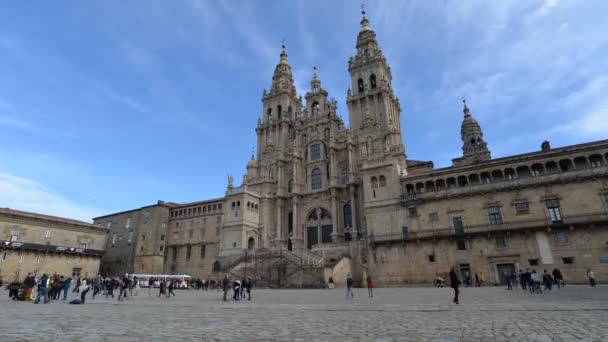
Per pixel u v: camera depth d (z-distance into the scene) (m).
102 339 10.12
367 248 57.50
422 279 51.12
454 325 12.38
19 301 26.88
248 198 73.81
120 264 88.62
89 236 82.50
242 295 30.88
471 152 93.19
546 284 31.72
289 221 76.81
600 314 14.07
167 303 26.59
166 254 86.81
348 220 69.75
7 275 66.69
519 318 13.68
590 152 44.19
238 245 69.44
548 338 9.43
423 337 10.13
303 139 82.50
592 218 42.31
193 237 83.94
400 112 80.62
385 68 78.62
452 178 53.22
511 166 48.75
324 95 83.94
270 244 74.31
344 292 38.16
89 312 18.94
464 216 50.25
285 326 13.08
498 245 47.38
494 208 48.56
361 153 68.88
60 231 77.50
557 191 45.19
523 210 46.59
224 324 13.77
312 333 11.29
